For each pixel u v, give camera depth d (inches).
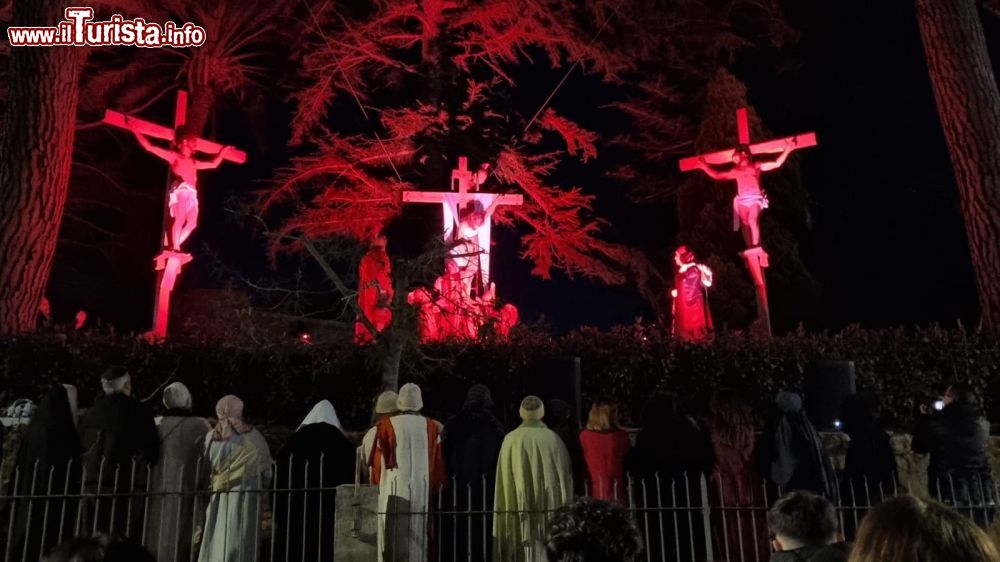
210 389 351.3
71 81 433.1
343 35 799.7
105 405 241.1
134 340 351.9
